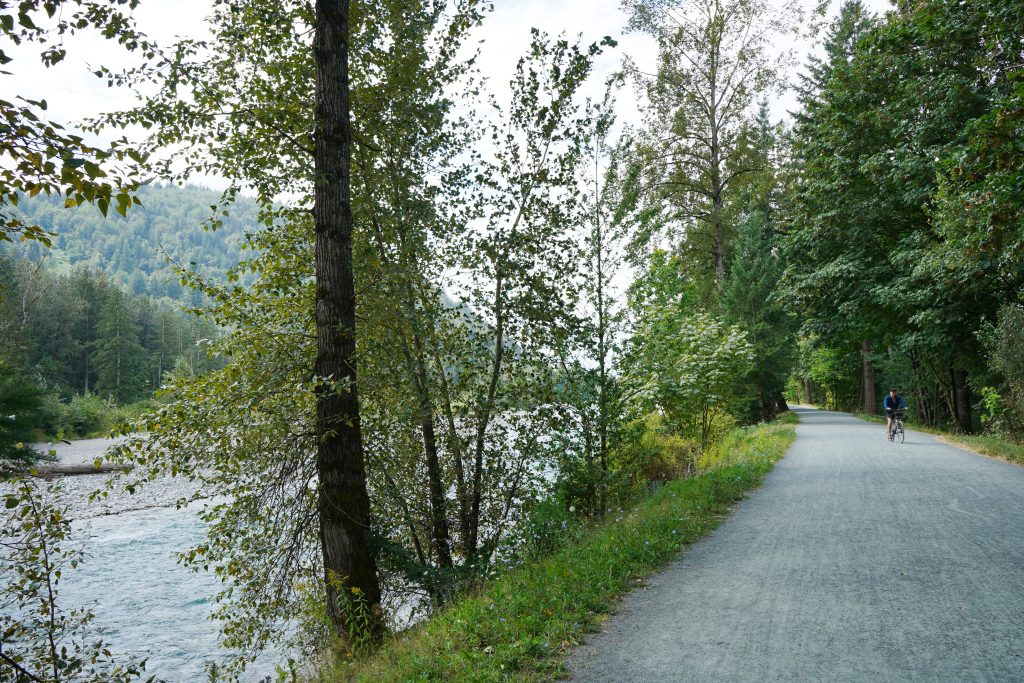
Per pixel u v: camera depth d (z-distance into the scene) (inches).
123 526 749.3
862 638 183.8
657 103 1158.3
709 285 1389.0
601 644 190.9
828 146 1033.5
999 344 678.5
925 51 776.3
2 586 429.1
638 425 507.5
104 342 3019.2
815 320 1119.0
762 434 903.7
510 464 421.1
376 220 376.2
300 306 352.8
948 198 694.5
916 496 414.6
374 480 372.5
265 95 328.8
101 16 212.1
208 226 319.3
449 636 206.2
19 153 134.9
